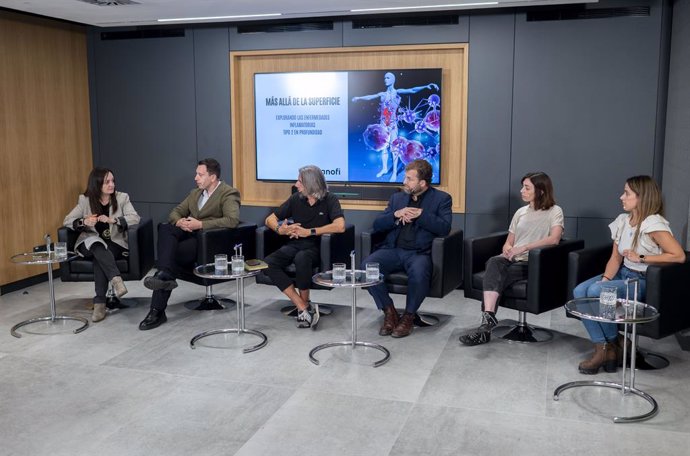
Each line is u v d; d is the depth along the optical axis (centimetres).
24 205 630
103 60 693
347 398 374
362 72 616
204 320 523
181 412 358
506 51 579
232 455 311
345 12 579
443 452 313
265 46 641
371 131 623
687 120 479
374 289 487
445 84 607
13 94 612
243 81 663
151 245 564
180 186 689
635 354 395
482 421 345
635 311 346
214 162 553
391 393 380
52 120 657
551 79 572
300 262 498
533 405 363
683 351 446
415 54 610
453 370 414
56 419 350
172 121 681
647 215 403
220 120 666
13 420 349
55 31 656
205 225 534
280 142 650
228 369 419
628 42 551
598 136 567
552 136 578
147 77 682
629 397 372
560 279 462
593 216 577
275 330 497
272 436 329
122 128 698
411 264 479
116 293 511
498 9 576
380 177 627
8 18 603
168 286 500
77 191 693
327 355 443
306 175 513
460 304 566
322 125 635
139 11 567
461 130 607
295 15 593
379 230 511
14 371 418
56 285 641
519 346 458
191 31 662
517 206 593
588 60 562
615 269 423
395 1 528
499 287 452
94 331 497
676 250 390
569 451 313
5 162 607
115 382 399
